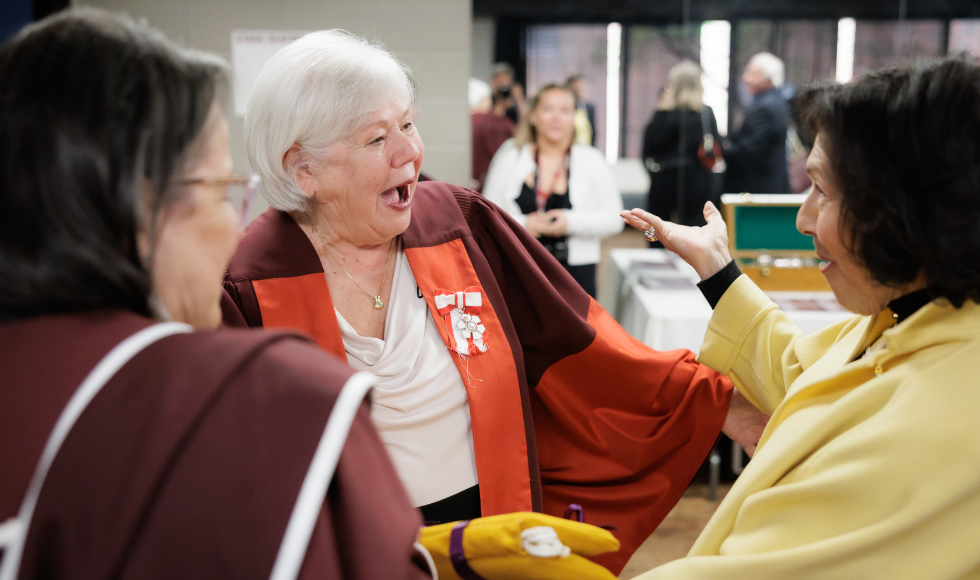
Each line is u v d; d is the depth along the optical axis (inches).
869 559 27.2
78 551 16.9
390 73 43.5
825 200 30.5
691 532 102.0
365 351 45.8
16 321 19.4
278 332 20.8
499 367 47.8
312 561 17.9
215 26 137.0
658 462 51.8
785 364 41.6
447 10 137.3
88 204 18.7
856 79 29.5
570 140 138.4
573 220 138.1
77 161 18.5
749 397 45.1
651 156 139.0
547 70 138.0
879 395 29.1
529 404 49.1
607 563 51.2
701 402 50.3
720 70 135.7
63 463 17.3
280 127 42.4
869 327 33.2
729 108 136.9
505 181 140.4
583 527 28.6
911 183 27.3
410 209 47.4
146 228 20.2
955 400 26.9
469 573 29.0
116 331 19.2
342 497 19.0
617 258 137.6
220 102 22.1
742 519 31.1
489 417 46.8
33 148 18.4
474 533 28.9
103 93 18.9
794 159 137.0
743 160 137.7
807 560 27.9
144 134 19.4
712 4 133.7
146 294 20.2
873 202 28.2
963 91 26.5
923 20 132.6
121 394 18.1
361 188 43.7
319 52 42.7
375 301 47.3
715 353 45.1
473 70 138.8
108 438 17.6
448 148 141.6
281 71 42.5
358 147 42.9
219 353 19.2
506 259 52.1
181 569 17.2
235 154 140.3
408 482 45.1
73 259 18.5
